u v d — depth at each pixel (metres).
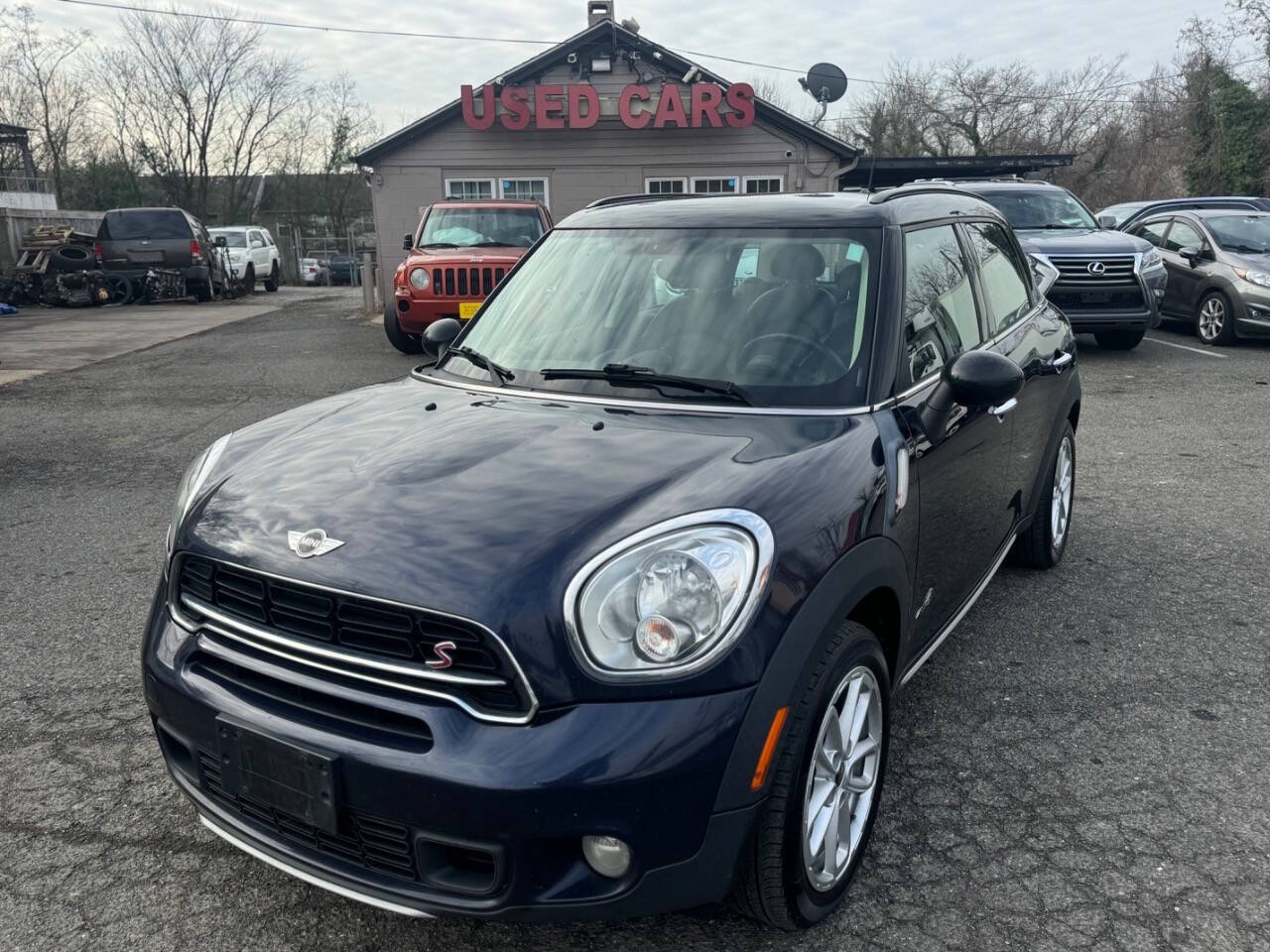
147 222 22.34
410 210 19.92
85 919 2.48
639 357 3.00
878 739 2.57
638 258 3.35
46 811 2.92
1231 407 8.61
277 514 2.34
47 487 6.48
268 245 29.80
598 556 2.06
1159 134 41.81
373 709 2.07
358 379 10.60
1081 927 2.40
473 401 2.99
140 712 3.49
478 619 1.99
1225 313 12.08
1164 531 5.37
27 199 36.56
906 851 2.71
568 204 20.00
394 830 2.05
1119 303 11.09
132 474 6.78
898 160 20.34
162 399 9.61
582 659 1.98
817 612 2.16
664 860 1.98
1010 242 4.45
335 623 2.12
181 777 2.45
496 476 2.37
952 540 3.09
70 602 4.49
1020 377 2.80
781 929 2.36
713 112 19.20
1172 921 2.42
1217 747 3.22
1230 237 12.60
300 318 18.20
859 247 3.08
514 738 1.96
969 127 48.12
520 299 3.52
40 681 3.72
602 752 1.93
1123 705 3.49
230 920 2.48
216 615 2.31
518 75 19.52
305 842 2.20
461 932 2.44
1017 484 3.91
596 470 2.37
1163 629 4.12
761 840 2.14
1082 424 7.98
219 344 14.10
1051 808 2.89
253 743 2.16
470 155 19.73
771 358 2.86
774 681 2.06
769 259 3.14
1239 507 5.78
